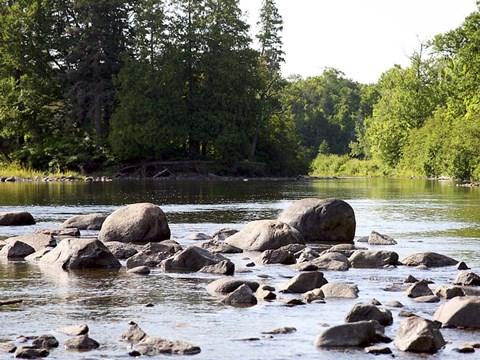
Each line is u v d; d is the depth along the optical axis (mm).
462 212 30234
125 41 75438
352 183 66000
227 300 11836
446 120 85188
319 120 159875
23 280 13938
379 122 108812
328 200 20953
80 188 50688
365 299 12016
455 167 71500
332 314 10945
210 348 9242
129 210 20328
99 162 75375
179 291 12828
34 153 74125
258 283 13039
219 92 75688
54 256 15781
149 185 56781
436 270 15172
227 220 26344
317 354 8992
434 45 87500
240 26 78438
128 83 72188
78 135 77875
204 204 34875
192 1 76188
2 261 16359
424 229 23516
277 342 9500
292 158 86125
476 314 10203
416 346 9070
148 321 10594
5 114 74562
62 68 77812
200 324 10422
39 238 18219
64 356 8883
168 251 16703
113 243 17656
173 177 74000
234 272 14828
